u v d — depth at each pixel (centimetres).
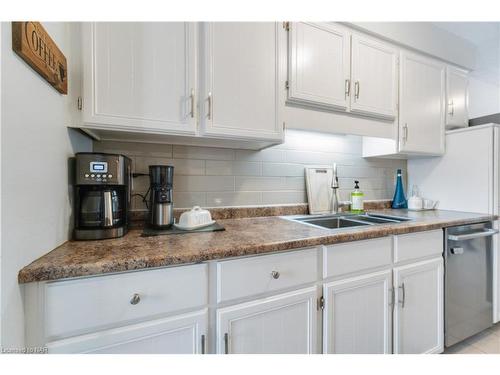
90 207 94
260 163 165
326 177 186
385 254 122
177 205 142
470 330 154
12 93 59
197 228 116
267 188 167
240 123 116
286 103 134
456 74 198
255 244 90
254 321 90
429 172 207
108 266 70
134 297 73
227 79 113
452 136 191
